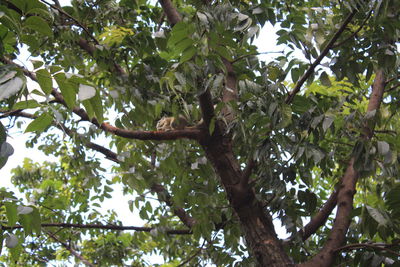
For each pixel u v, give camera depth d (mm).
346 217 4281
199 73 3686
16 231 4332
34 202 6762
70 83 2432
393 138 4293
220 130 4398
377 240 4820
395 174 3938
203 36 3389
